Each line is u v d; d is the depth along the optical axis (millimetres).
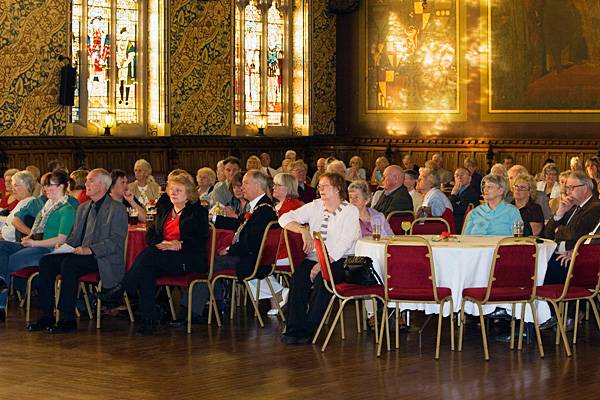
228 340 9742
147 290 10102
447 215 11672
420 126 22859
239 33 22500
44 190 11461
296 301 9664
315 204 9875
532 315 9062
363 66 23531
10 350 9391
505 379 8227
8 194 13484
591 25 20656
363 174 17703
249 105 22891
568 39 20938
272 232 10320
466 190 13562
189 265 10172
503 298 8922
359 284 9250
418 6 22719
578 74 20859
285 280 11961
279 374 8438
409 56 22906
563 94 21062
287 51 23594
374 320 9820
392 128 23219
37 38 18344
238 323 10555
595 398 7664
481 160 22000
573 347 9352
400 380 8219
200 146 21484
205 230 10266
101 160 19547
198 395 7820
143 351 9320
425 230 10711
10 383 8219
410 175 13266
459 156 22297
